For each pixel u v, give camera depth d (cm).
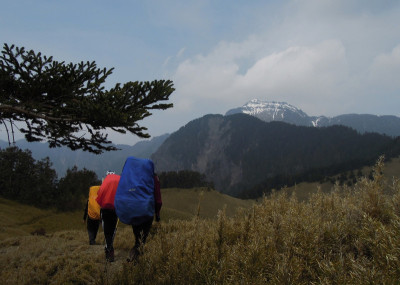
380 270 209
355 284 204
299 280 245
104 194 458
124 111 597
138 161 420
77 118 559
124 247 580
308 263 262
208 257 322
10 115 579
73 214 10044
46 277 453
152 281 311
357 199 378
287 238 294
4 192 10094
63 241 778
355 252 279
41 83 532
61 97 573
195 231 411
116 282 334
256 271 263
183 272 298
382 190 343
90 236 686
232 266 283
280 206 461
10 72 527
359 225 317
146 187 396
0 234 4919
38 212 9444
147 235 401
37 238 912
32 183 10375
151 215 387
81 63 567
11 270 511
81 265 473
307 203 453
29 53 544
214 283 266
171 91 620
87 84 602
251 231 386
